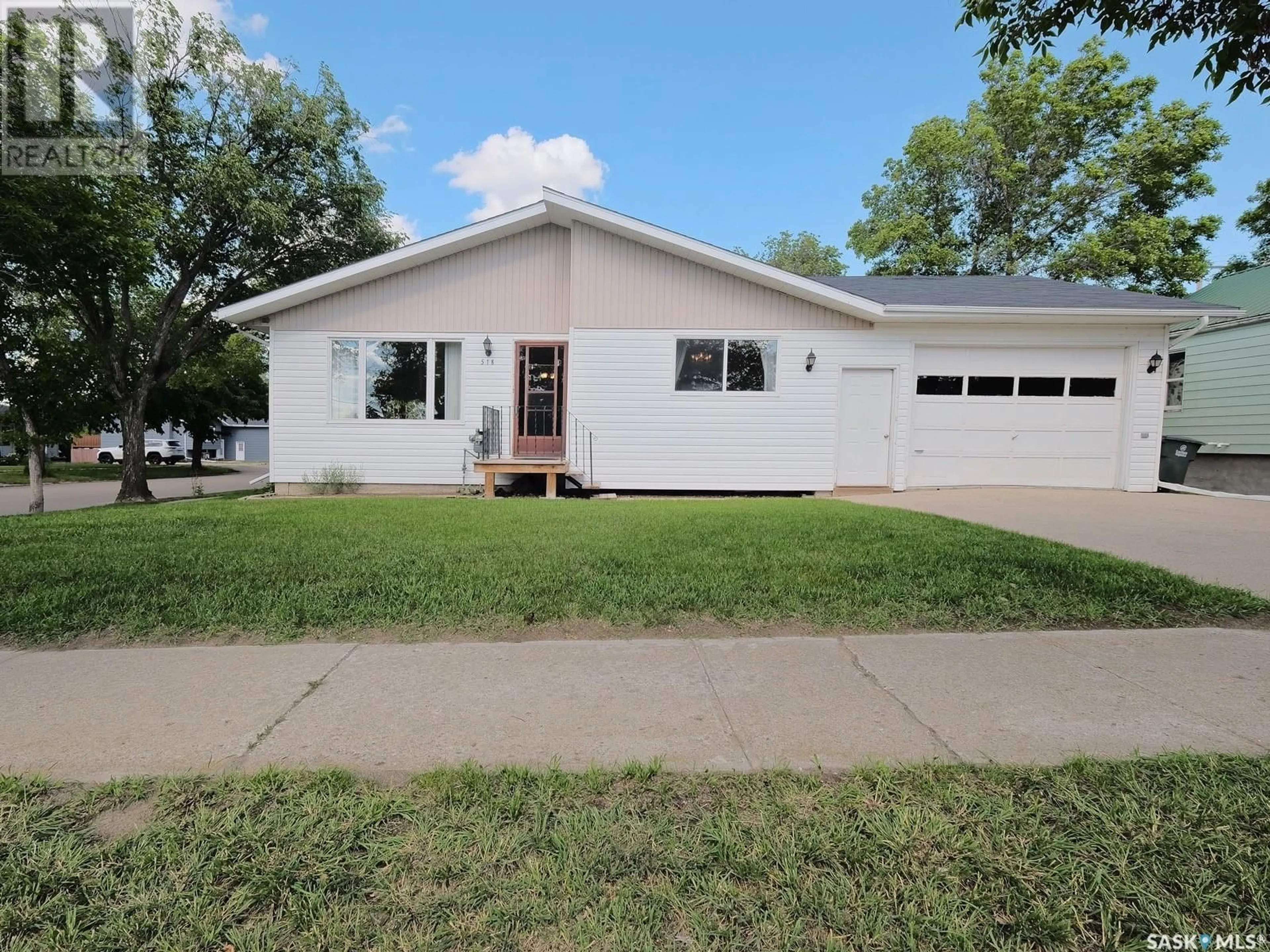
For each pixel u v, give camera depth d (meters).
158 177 13.12
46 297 10.63
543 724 2.77
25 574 4.80
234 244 14.80
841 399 11.34
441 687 3.15
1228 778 2.29
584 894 1.77
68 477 24.36
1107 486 11.20
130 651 3.62
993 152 21.77
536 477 11.70
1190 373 15.04
